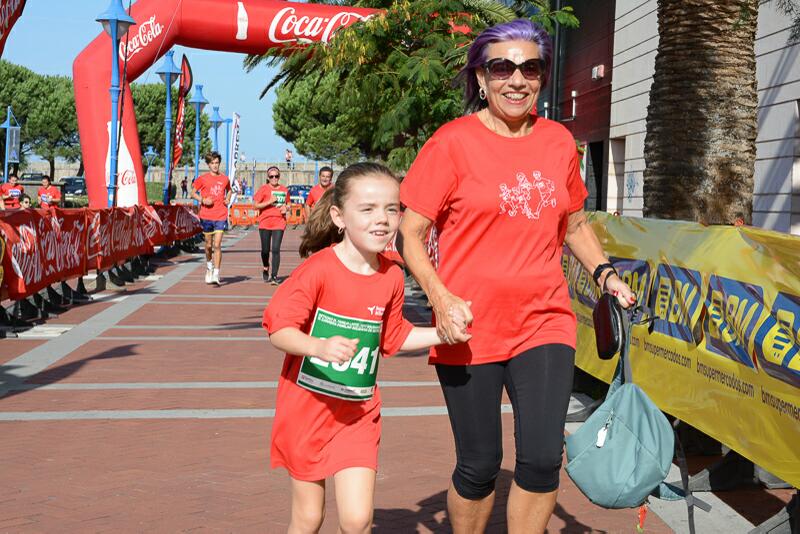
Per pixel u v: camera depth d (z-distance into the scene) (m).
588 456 3.38
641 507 3.58
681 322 5.43
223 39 20.77
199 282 16.95
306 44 19.16
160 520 4.48
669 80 8.08
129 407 6.87
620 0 21.91
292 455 3.27
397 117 13.16
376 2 15.91
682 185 8.02
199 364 8.66
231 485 5.04
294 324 3.14
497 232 3.38
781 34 13.78
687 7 7.95
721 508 4.85
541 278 3.39
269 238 16.84
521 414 3.36
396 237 3.47
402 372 8.54
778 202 13.94
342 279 3.22
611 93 22.58
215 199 16.25
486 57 3.42
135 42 20.38
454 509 3.56
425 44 13.49
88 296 13.75
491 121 3.48
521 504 3.39
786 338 4.25
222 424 6.38
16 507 4.64
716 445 5.87
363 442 3.26
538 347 3.39
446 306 3.17
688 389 5.29
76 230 13.44
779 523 4.22
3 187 26.31
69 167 84.00
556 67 27.70
